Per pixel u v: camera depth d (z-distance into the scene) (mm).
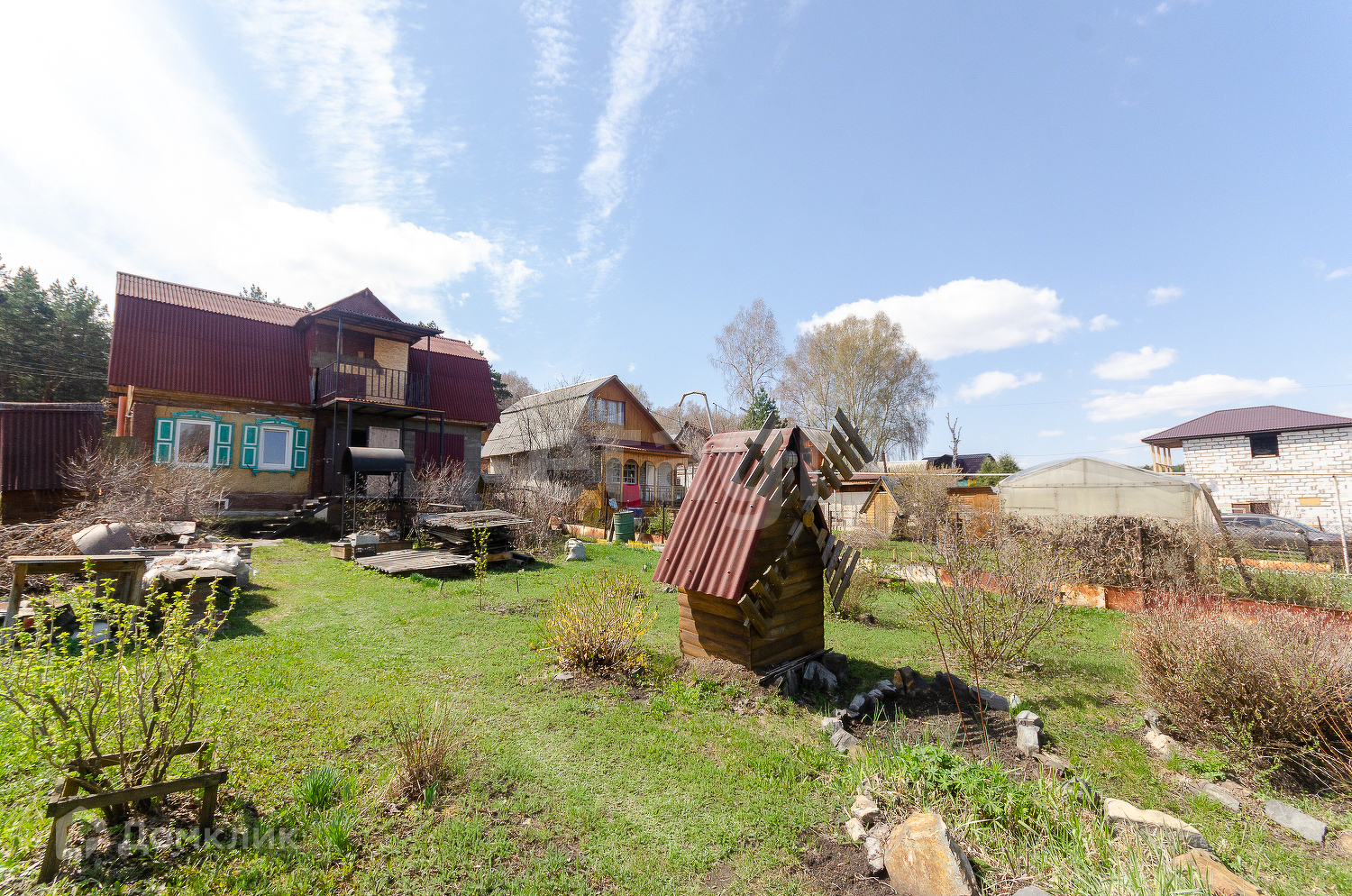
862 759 4164
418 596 9680
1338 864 3283
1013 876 2998
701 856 3197
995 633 6594
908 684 5930
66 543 8289
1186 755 4625
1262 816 3822
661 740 4652
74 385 33875
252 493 19000
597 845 3275
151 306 18344
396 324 20844
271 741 4180
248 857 2939
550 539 16953
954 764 3926
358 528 16109
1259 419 27469
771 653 6137
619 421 33156
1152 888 2729
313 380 20438
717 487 6535
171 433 17703
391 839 3188
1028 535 12711
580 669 6145
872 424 42500
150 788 2932
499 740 4496
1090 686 6363
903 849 3059
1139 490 14352
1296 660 4582
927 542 12352
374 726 4570
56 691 2984
